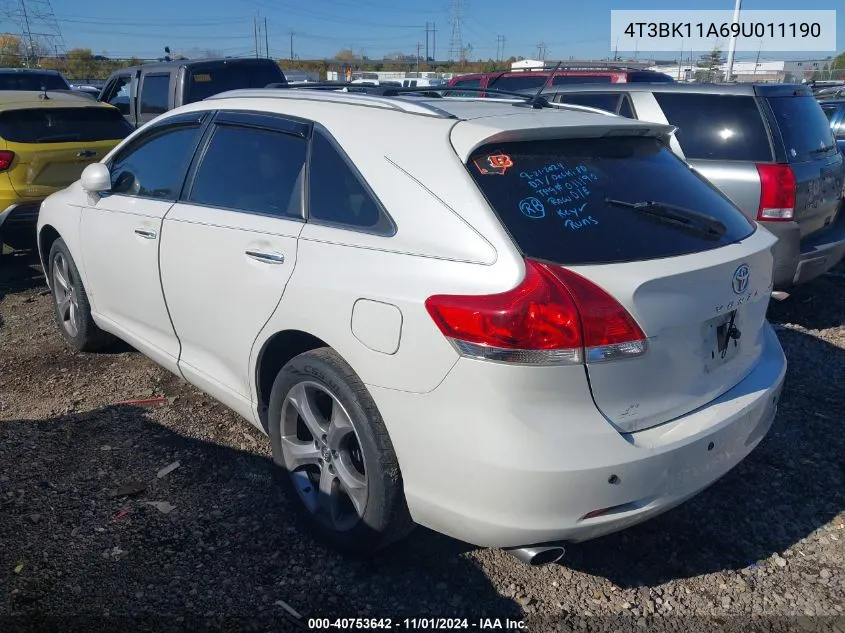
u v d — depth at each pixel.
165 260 3.69
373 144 2.89
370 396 2.70
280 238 3.06
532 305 2.32
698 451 2.58
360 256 2.74
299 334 3.02
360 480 2.90
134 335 4.20
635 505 2.50
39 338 5.36
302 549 3.07
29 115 6.95
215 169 3.60
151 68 11.13
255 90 3.76
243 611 2.73
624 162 2.99
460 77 11.20
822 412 4.34
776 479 3.65
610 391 2.43
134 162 4.24
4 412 4.19
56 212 4.80
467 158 2.63
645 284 2.44
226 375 3.49
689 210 2.83
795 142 5.59
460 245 2.51
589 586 2.91
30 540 3.06
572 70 10.05
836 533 3.26
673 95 5.99
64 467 3.62
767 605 2.83
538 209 2.57
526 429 2.34
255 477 3.58
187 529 3.18
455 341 2.39
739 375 2.91
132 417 4.15
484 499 2.41
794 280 5.51
